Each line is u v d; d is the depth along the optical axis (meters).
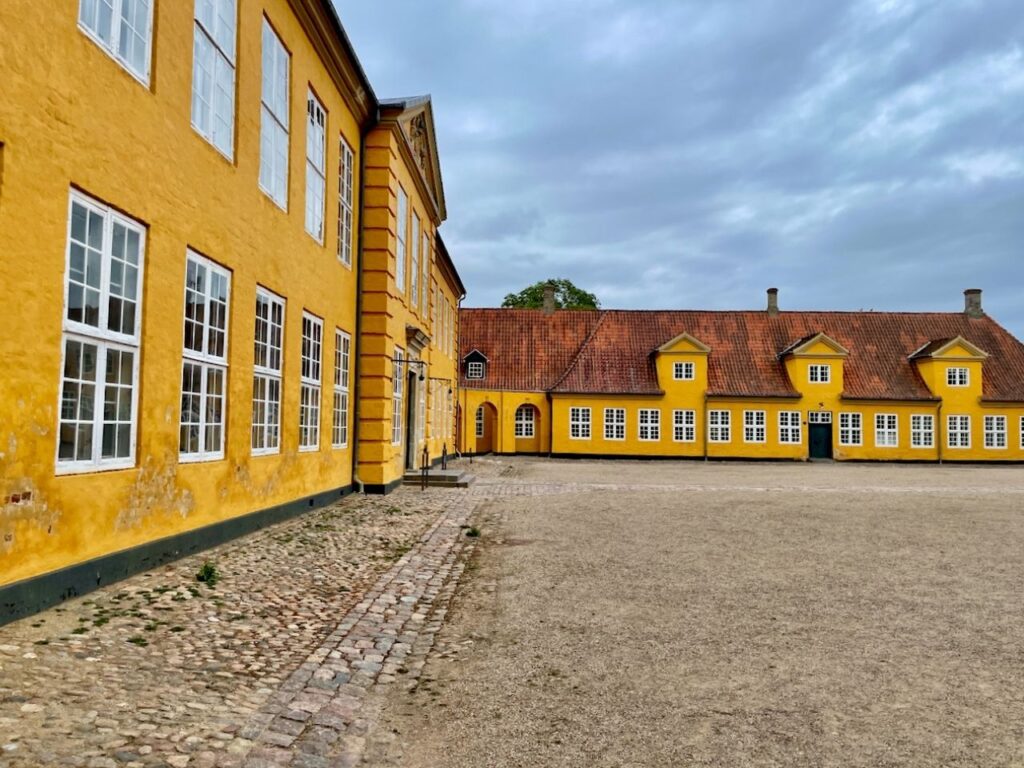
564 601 7.56
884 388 43.09
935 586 8.20
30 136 5.87
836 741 4.24
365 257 16.64
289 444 12.03
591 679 5.29
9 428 5.67
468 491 18.80
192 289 8.69
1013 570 9.09
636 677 5.32
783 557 9.94
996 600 7.55
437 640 6.32
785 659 5.69
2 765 3.49
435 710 4.77
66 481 6.36
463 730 4.45
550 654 5.86
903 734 4.33
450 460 33.03
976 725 4.46
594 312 46.97
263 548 9.52
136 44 7.49
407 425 21.38
